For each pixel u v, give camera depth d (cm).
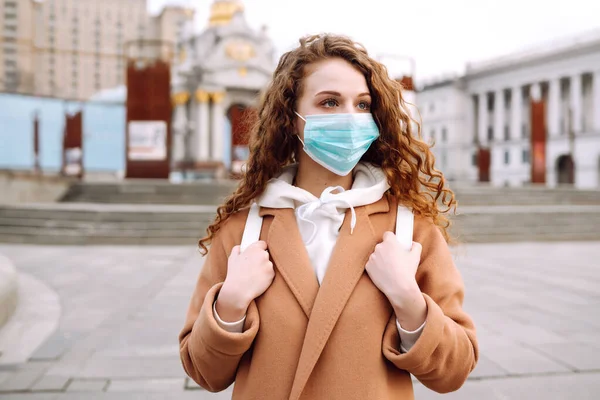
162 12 6316
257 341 119
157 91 1886
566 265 854
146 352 386
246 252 123
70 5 5825
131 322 477
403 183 136
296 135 142
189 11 6406
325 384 113
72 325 466
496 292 620
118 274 752
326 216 128
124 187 1688
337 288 117
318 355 112
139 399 298
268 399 114
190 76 4275
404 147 138
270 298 121
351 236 123
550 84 5800
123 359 370
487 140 6531
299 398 113
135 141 1883
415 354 110
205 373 125
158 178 1884
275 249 125
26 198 1667
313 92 130
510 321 479
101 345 404
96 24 5984
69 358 371
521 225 1312
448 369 117
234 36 4394
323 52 134
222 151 4338
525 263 876
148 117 1883
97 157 3553
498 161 6278
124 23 6159
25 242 1131
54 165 3369
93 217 1188
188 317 137
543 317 494
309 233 129
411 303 112
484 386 317
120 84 5947
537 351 385
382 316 118
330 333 115
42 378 331
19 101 3272
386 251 118
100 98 4244
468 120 6712
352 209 125
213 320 115
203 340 117
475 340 122
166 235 1148
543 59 5794
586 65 5456
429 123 7031
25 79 3956
